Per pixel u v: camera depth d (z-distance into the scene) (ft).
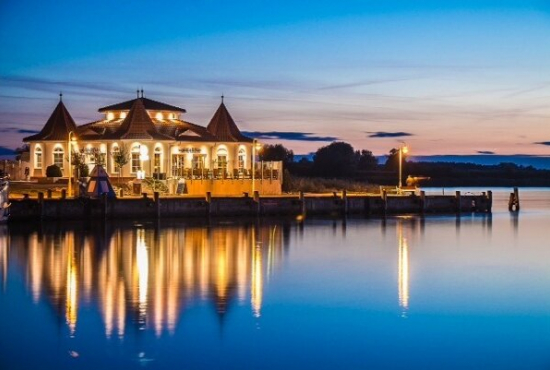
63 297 159.43
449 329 141.79
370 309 155.12
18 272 189.06
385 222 340.59
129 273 189.06
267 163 401.49
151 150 379.55
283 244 253.44
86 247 234.79
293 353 126.52
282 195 380.17
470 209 409.08
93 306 151.53
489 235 301.02
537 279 193.98
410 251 245.45
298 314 149.59
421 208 392.68
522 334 139.23
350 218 356.38
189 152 392.68
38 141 396.78
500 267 214.90
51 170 386.11
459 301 164.76
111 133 391.86
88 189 313.73
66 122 401.29
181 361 121.80
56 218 298.97
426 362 124.06
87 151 386.32
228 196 351.67
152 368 118.83
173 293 164.66
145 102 415.23
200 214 326.85
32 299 157.38
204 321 142.31
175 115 417.49
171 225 300.81
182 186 360.48
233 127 420.36
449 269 209.05
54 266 198.70
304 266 207.51
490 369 121.90
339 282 183.83
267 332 136.87
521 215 412.57
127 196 337.72
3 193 283.79
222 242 253.85
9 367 118.21
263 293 167.63
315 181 481.05
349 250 243.19
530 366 123.24
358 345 131.34
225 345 129.39
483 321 147.54
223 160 406.21
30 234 263.49
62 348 126.11
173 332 135.23
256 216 339.98
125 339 130.93
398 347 130.82
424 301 163.84
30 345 127.54
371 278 190.70
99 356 122.93
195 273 190.80
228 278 184.65
